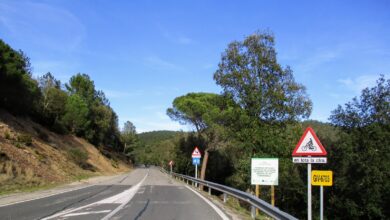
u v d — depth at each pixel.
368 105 24.08
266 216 15.35
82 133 78.50
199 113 46.03
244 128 23.61
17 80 45.84
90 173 49.69
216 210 15.65
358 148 24.02
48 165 38.19
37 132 50.84
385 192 22.50
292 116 23.36
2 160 28.98
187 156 60.75
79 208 14.91
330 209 26.48
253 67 23.67
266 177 14.30
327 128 32.59
